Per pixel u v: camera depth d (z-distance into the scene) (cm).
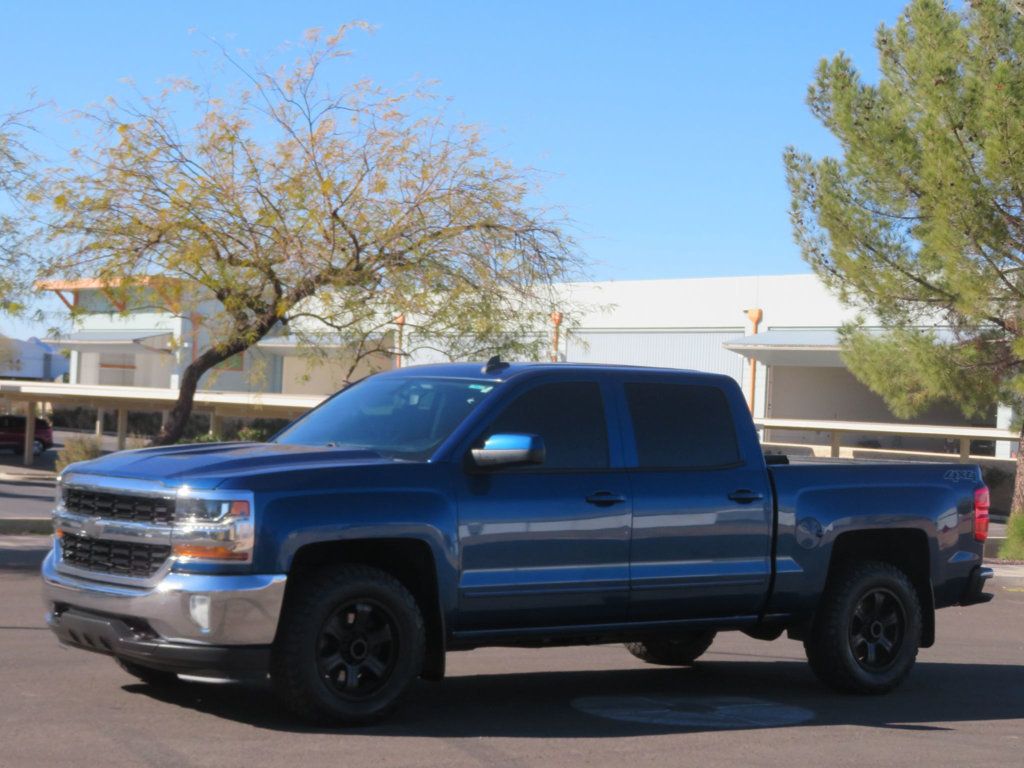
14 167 1941
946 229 1933
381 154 2112
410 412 752
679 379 795
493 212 2144
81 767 578
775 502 805
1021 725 779
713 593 779
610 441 757
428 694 798
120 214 2031
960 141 1948
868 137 2020
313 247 2045
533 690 829
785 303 4759
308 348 2345
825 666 840
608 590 739
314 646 654
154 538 652
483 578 702
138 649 650
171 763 588
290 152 2078
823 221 2119
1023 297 1998
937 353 2100
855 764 650
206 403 4488
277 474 657
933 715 798
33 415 5888
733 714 772
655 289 5100
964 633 1239
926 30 1998
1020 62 1955
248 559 637
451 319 2164
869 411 5197
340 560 690
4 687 758
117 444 5581
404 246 2114
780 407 4834
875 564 854
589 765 622
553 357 2423
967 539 891
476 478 707
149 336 5709
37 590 1302
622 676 901
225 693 754
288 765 591
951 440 4709
